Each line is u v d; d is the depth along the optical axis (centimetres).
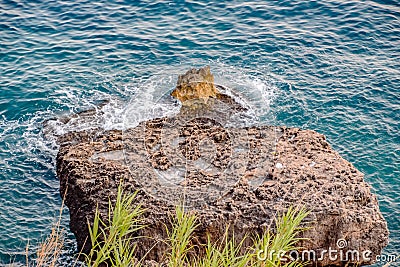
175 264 1420
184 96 2333
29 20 2855
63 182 1961
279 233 1463
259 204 1764
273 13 2895
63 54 2647
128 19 2864
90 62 2605
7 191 1997
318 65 2578
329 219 1741
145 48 2678
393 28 2798
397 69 2558
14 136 2231
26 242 1825
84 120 2303
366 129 2258
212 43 2706
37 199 1972
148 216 1738
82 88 2467
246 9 2916
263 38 2733
